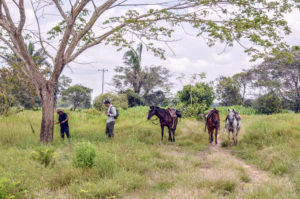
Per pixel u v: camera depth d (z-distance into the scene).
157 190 4.96
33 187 4.70
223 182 5.25
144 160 7.05
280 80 43.78
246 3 9.01
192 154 8.89
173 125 11.80
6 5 8.92
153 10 9.40
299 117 16.20
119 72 54.94
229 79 46.41
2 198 4.04
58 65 9.70
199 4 8.98
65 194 4.48
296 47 8.77
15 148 8.07
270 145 9.55
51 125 9.77
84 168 5.74
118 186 4.89
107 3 9.59
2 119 12.74
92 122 16.45
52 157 6.21
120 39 10.13
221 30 9.12
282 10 8.82
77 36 9.96
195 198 4.29
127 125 14.85
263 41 8.74
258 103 36.00
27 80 13.16
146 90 57.78
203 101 20.42
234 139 11.11
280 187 4.93
